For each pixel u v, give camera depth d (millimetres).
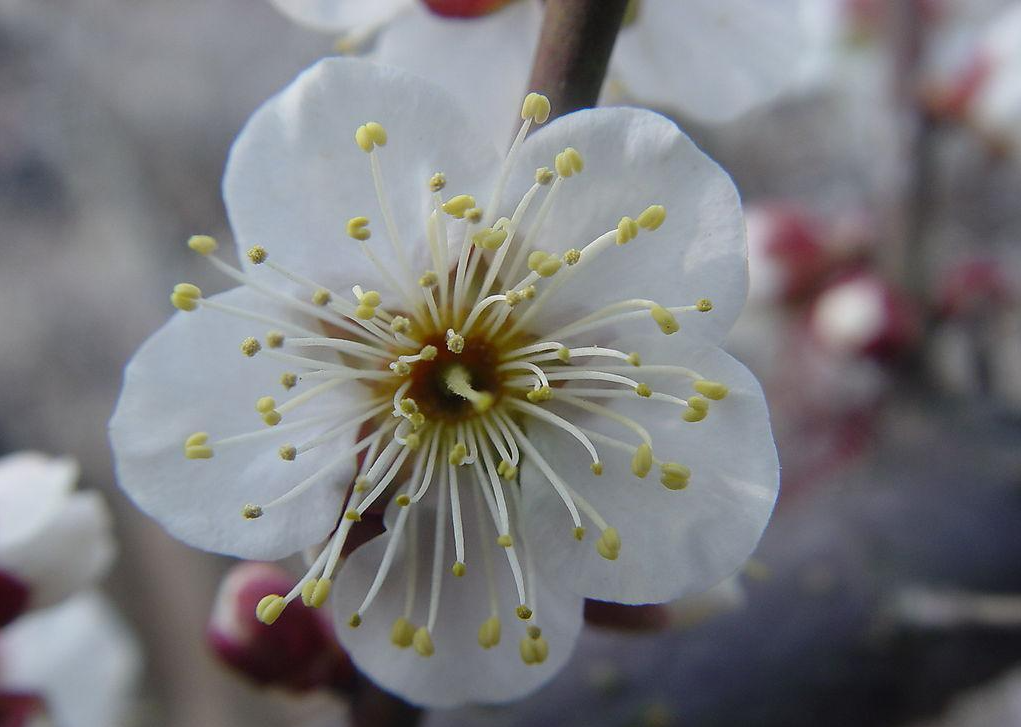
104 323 276
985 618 115
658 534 95
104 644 135
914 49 158
